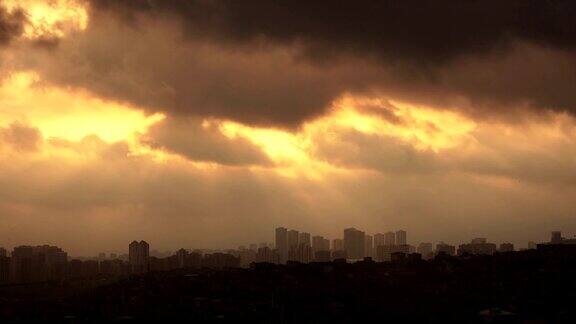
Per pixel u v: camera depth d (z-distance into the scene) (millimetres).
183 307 171875
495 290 161125
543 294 154750
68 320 168500
